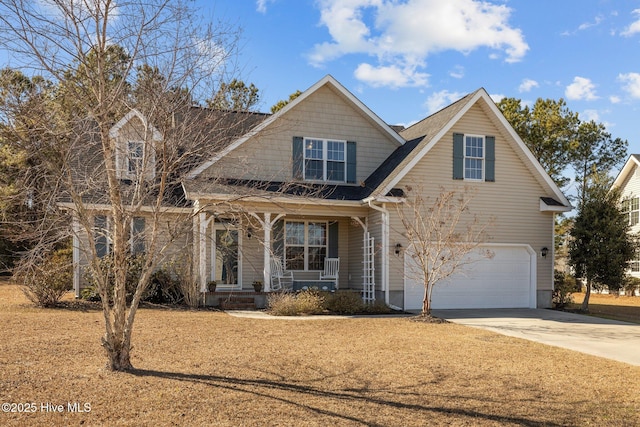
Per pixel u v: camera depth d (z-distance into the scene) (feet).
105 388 24.34
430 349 36.19
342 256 70.03
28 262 26.89
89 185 26.32
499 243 63.82
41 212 27.55
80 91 26.43
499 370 30.63
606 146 110.11
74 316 45.65
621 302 86.74
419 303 60.90
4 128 24.09
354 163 68.59
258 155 64.34
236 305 57.21
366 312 56.13
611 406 24.50
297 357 32.53
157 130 28.27
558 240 107.04
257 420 21.29
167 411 21.84
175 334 38.70
